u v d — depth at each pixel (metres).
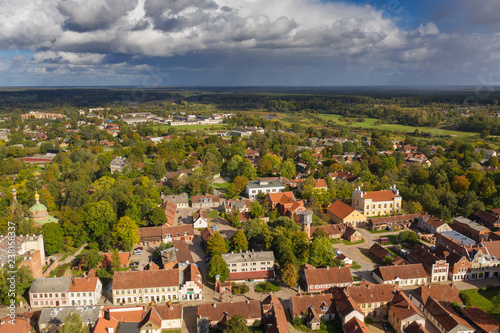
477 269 157.25
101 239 179.38
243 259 157.12
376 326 128.12
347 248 185.62
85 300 136.88
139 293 138.00
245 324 117.44
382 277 149.38
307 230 186.25
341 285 145.62
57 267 162.62
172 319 123.12
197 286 140.00
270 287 147.12
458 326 116.88
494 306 126.62
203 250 182.00
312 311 126.00
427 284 151.25
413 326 118.75
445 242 179.50
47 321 119.38
